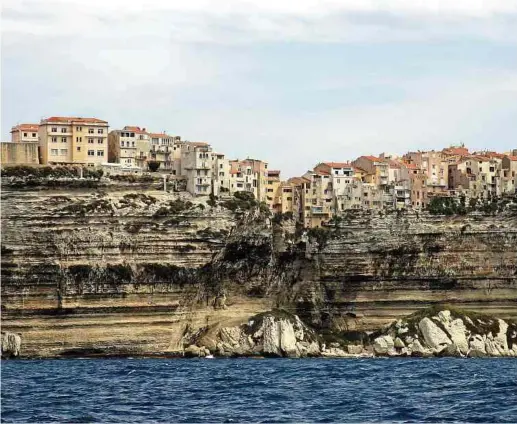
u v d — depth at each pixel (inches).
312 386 6304.1
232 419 4857.3
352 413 5039.4
